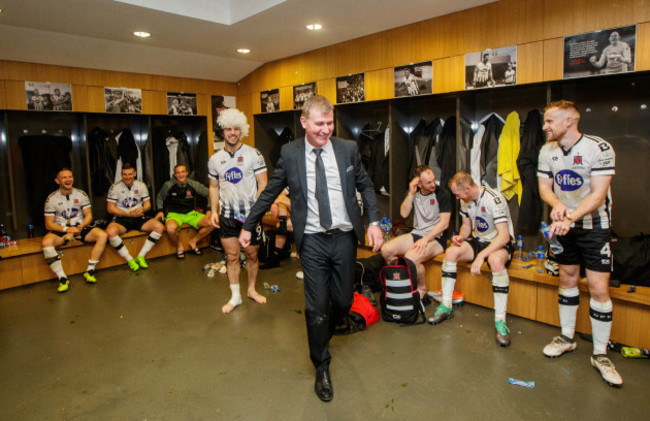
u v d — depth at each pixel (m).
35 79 4.75
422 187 3.53
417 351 2.73
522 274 3.11
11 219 4.96
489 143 3.91
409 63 4.07
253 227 2.33
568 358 2.59
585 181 2.34
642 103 3.15
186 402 2.25
